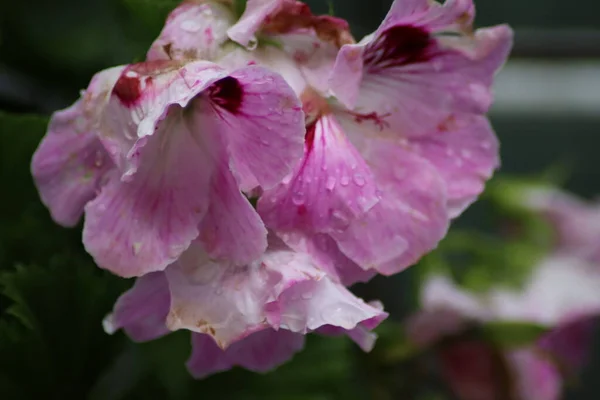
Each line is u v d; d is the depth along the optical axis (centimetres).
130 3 37
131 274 33
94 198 34
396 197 35
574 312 46
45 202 34
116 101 33
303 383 42
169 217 33
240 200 33
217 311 33
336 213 34
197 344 35
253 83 32
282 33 34
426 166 35
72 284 38
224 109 33
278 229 34
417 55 35
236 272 33
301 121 32
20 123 38
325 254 34
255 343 35
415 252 35
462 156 36
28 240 39
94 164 34
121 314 34
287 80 34
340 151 34
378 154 35
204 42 33
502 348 46
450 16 34
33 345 38
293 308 33
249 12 33
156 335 35
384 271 34
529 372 46
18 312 37
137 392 42
